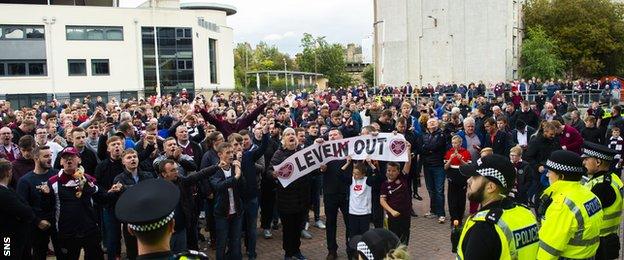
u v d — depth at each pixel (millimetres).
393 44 55719
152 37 52531
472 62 50812
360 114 17109
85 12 49312
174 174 6871
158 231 3250
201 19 56438
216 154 8227
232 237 7801
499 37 49188
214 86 57844
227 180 7469
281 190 8336
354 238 3730
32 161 8086
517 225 3566
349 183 8172
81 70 49500
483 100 20766
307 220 10062
